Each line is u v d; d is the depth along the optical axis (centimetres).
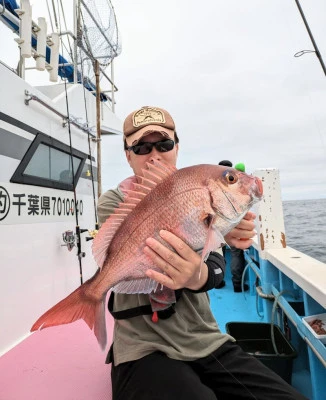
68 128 388
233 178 129
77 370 215
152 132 178
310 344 193
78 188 416
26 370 216
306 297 225
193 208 125
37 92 315
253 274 448
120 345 159
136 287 130
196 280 126
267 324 267
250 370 149
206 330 167
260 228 336
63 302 129
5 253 255
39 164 320
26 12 315
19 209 277
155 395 128
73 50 478
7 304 254
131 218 132
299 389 222
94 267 456
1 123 259
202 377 153
